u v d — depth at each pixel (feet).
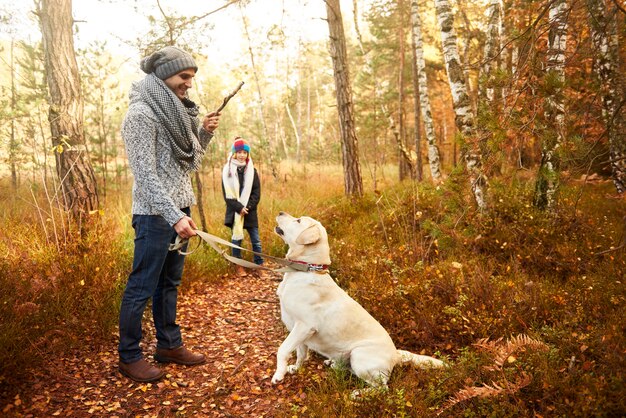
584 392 7.36
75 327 10.97
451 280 13.11
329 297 9.89
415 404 8.08
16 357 8.99
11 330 9.47
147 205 9.05
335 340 9.71
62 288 12.00
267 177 42.47
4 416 7.82
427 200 21.47
